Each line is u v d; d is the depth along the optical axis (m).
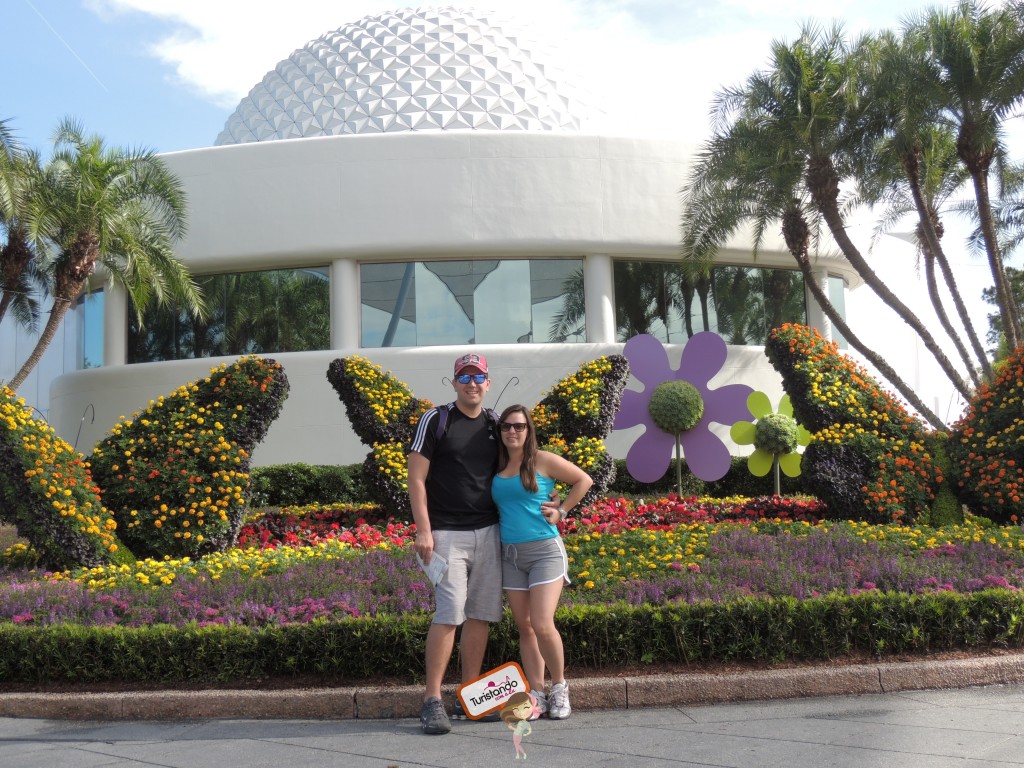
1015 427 11.24
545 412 12.71
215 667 6.00
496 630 5.98
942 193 23.02
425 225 21.27
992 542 8.69
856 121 18.56
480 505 5.34
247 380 11.02
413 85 23.89
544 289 21.88
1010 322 18.89
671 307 22.70
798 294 24.05
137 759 4.71
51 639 6.09
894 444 11.85
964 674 5.95
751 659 6.14
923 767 4.24
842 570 7.38
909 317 19.33
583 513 12.15
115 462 10.30
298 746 4.89
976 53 17.11
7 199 17.03
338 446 20.86
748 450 22.14
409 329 21.55
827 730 4.95
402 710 5.53
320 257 21.58
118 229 18.98
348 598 6.72
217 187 21.77
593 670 6.03
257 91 27.16
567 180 21.61
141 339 23.17
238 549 10.60
